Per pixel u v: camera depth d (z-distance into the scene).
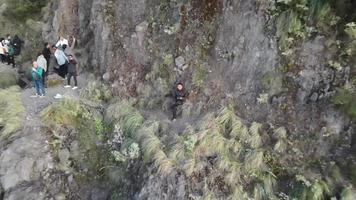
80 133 13.16
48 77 16.52
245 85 12.28
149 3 14.98
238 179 10.52
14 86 16.17
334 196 9.58
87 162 12.52
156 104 13.75
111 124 13.28
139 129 12.22
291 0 11.15
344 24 10.78
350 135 10.34
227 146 11.16
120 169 11.91
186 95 13.18
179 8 14.05
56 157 12.55
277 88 11.62
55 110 13.61
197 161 10.90
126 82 14.73
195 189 10.48
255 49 12.16
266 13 11.89
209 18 13.40
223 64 12.90
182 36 13.89
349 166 10.00
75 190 12.02
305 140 10.84
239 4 12.59
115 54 15.34
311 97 11.07
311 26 11.20
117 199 11.41
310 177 9.99
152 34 14.59
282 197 10.03
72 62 15.38
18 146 12.58
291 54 11.45
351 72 10.48
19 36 21.61
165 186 10.62
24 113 13.83
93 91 14.98
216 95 12.66
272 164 10.70
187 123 12.50
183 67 13.59
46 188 11.88
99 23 16.03
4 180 11.94
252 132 11.25
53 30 19.25
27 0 23.09
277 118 11.45
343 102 10.20
